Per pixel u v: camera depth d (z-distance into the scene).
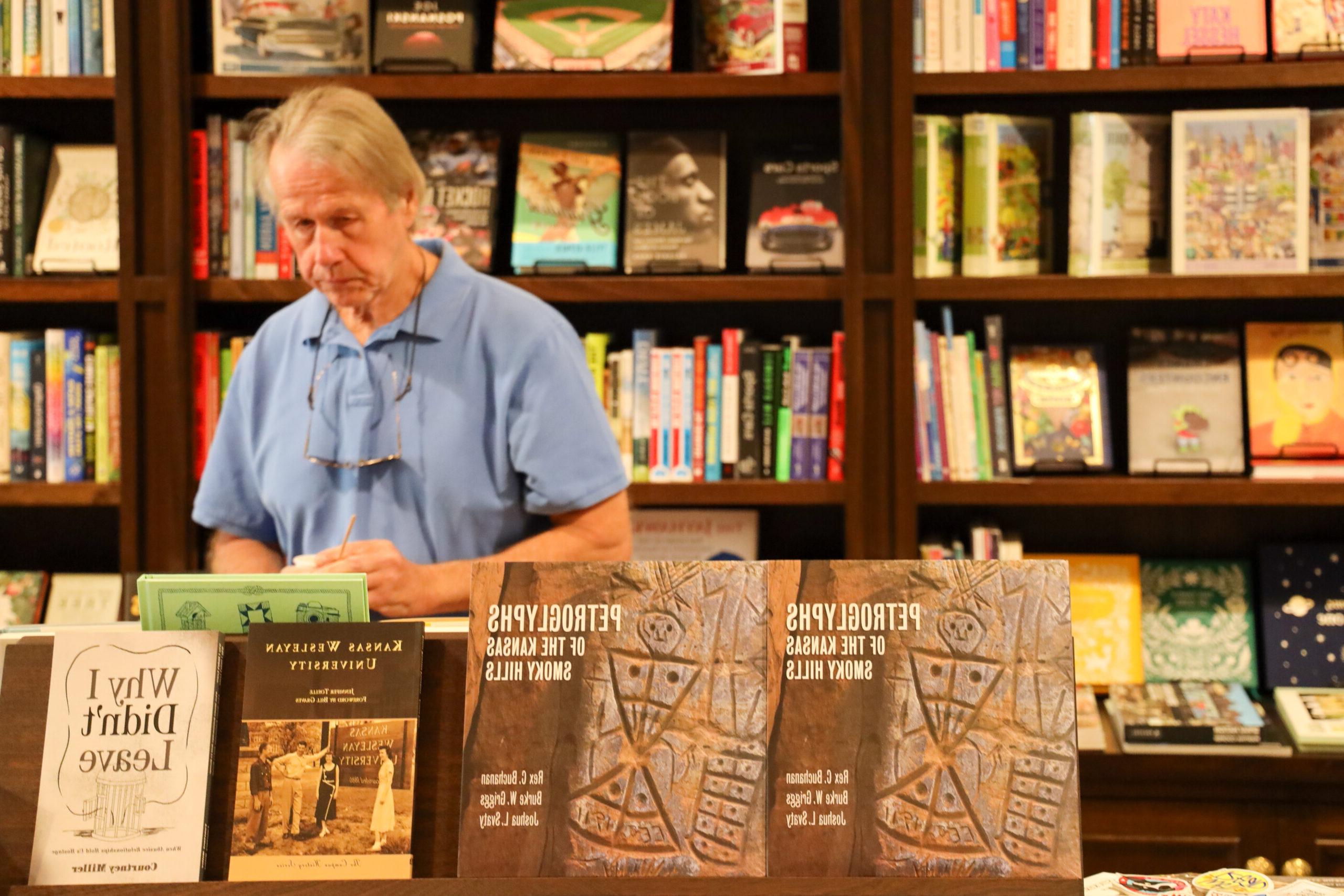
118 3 2.19
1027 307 2.49
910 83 2.18
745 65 2.25
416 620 0.97
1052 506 2.52
